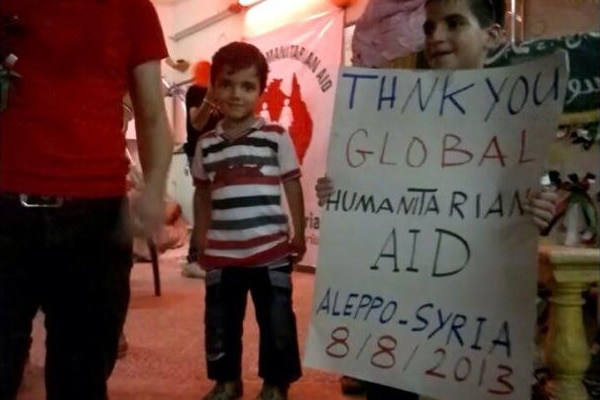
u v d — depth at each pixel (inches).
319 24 181.5
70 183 37.0
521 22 74.3
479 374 47.4
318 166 175.0
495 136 48.3
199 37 264.8
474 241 48.3
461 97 49.7
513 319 46.6
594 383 57.9
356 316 51.3
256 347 101.7
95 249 39.0
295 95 185.2
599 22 72.5
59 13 37.0
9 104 36.2
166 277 174.4
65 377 40.1
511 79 48.0
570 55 62.2
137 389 82.6
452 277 48.8
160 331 112.5
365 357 50.9
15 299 36.9
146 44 40.8
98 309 39.6
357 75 52.6
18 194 36.1
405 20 75.1
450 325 48.6
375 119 52.1
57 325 40.1
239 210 74.3
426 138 50.6
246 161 74.9
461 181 49.1
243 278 75.9
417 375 49.4
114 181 38.9
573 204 55.2
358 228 51.8
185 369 91.0
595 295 59.9
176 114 264.1
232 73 74.8
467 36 50.9
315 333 52.2
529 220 46.2
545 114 46.1
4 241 36.1
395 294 50.4
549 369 52.4
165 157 41.9
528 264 46.1
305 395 80.8
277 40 194.4
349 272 51.8
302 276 167.9
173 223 243.9
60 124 36.8
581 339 48.8
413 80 51.3
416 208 50.3
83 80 37.6
